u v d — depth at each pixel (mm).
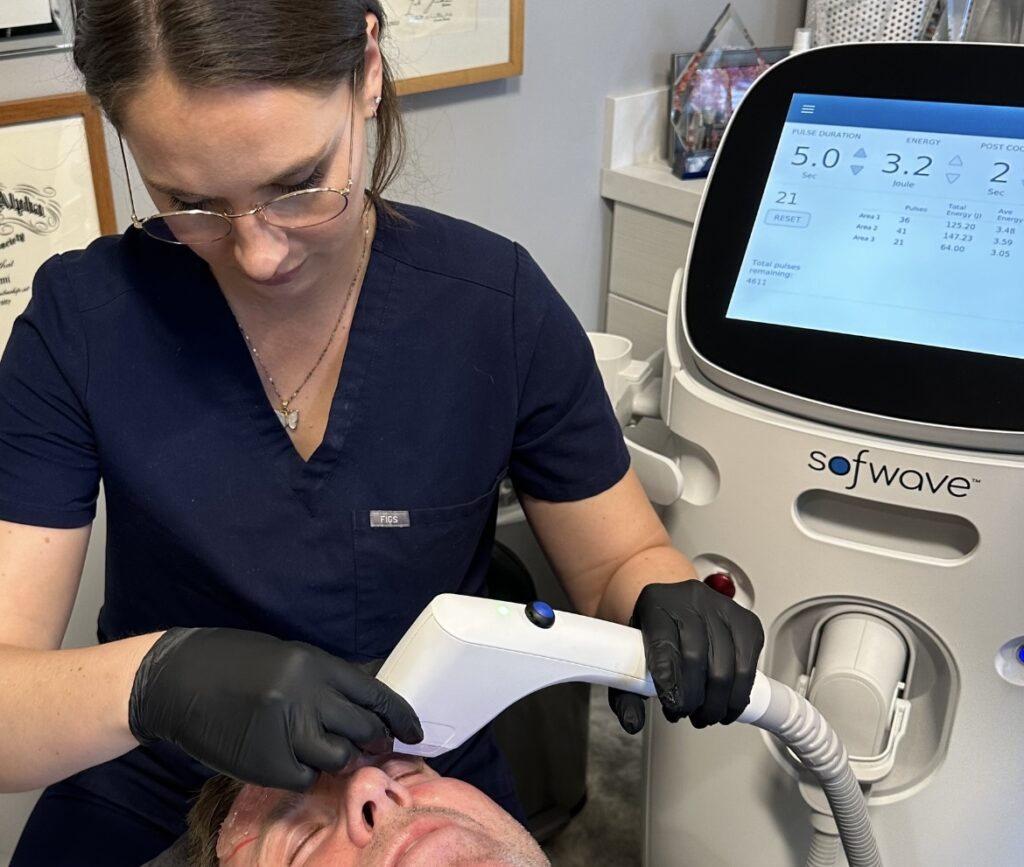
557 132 1562
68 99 1113
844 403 940
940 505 917
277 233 708
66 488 874
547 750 1456
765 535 1011
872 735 979
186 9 607
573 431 963
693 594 838
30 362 869
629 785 1632
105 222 1190
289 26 629
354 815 715
